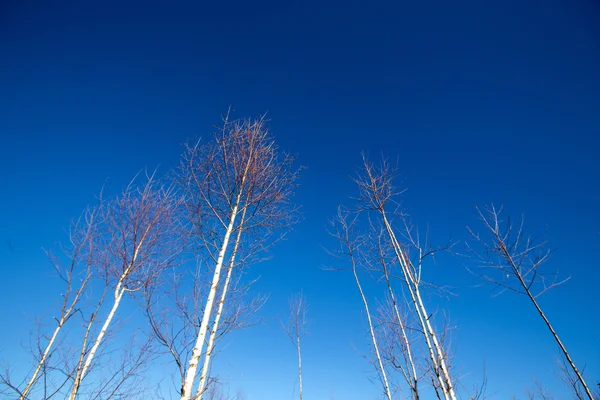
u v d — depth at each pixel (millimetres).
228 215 7688
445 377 6180
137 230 7625
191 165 7965
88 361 6098
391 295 8727
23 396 5625
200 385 5762
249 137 8570
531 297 6953
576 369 5977
